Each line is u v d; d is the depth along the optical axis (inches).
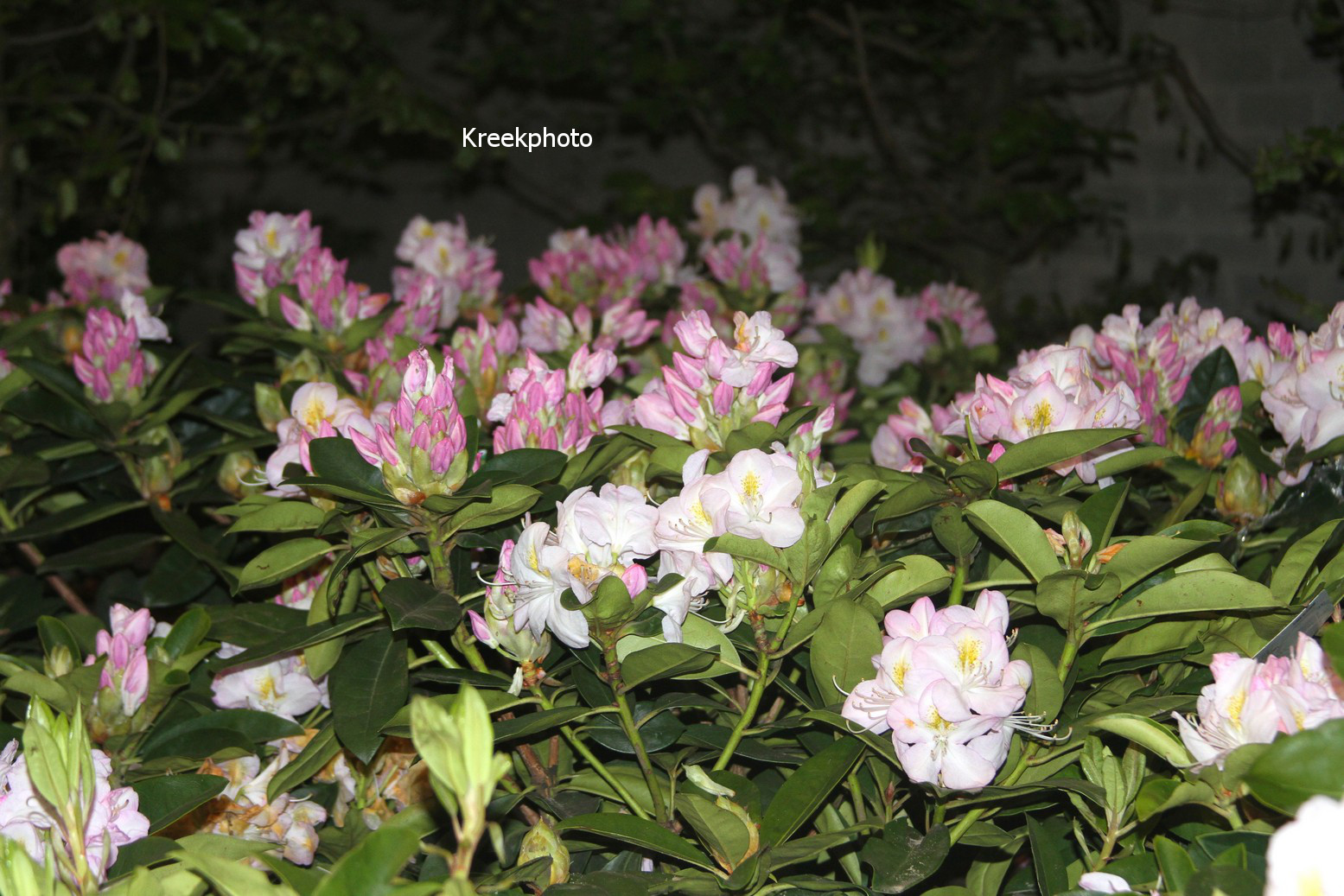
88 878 54.0
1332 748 51.5
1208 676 63.9
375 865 50.2
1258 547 71.9
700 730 64.4
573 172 258.2
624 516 59.3
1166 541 59.8
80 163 173.2
